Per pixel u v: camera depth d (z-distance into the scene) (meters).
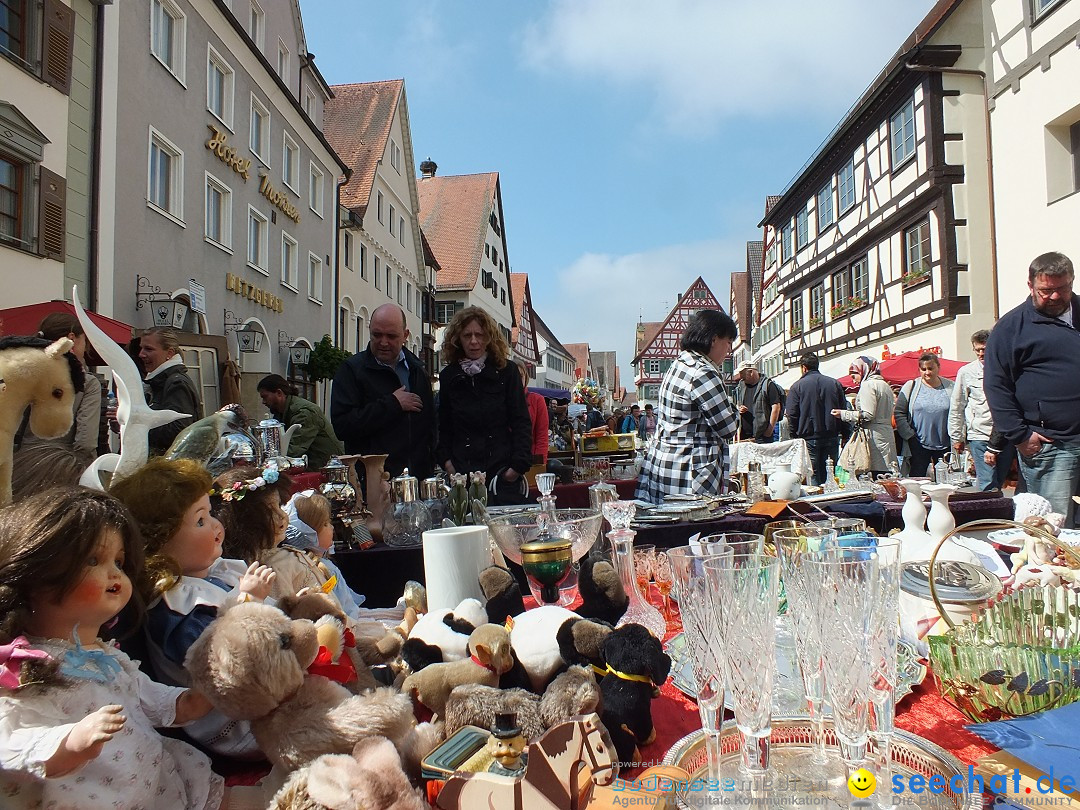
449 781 0.82
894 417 7.17
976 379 5.70
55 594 0.93
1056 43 9.40
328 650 1.03
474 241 39.91
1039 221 9.84
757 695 0.86
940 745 1.06
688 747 0.95
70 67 8.73
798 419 7.43
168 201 11.63
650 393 61.25
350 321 23.16
